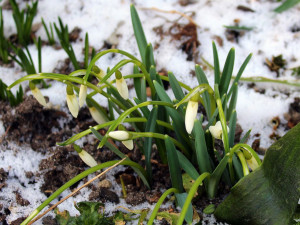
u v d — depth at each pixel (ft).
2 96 1.69
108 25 1.94
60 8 2.03
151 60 1.44
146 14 1.97
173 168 1.26
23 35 1.90
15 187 1.48
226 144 1.15
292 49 1.79
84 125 1.65
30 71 1.73
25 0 2.08
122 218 1.36
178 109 1.37
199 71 1.33
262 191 1.13
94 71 1.28
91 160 1.27
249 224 1.22
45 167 1.52
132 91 1.73
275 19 1.88
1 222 1.40
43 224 1.37
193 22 1.87
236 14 1.91
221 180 1.45
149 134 1.19
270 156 1.08
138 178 1.49
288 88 1.69
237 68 1.75
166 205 1.40
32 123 1.64
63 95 1.72
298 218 1.18
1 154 1.56
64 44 1.65
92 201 1.43
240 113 1.63
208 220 1.35
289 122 1.60
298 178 1.06
